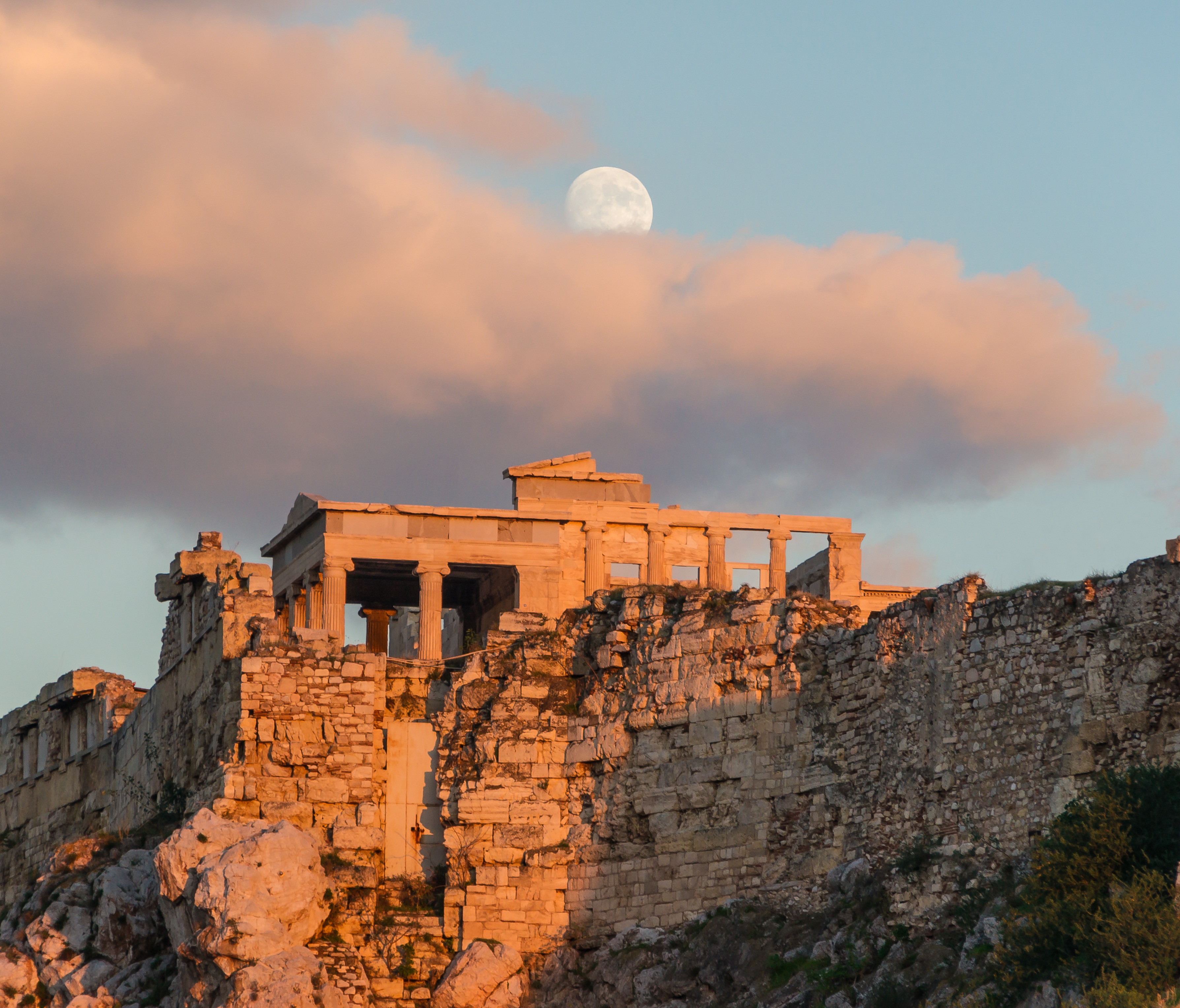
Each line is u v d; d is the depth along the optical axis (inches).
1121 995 5826.8
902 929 7239.2
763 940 7711.6
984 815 7229.3
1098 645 6998.0
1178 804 6535.4
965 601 7495.1
